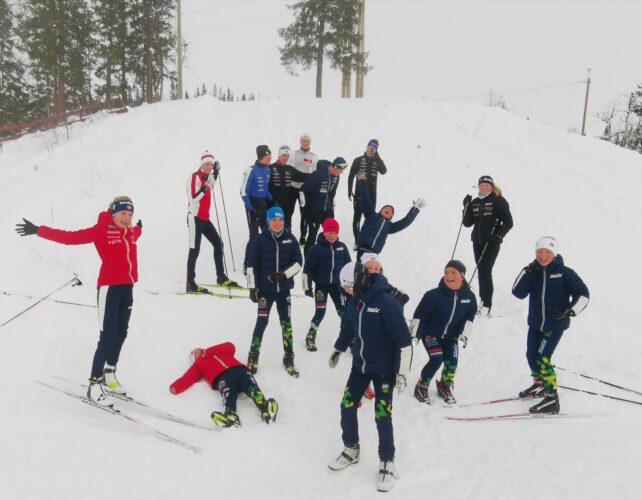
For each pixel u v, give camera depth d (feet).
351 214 31.42
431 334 13.89
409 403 14.10
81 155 41.73
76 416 12.55
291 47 84.12
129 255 13.61
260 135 45.57
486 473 10.96
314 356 16.72
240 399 14.01
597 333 18.56
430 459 11.51
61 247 24.57
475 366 16.39
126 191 32.48
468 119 53.01
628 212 35.29
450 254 26.37
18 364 14.79
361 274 10.84
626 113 127.03
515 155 44.47
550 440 12.16
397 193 34.58
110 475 10.27
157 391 14.08
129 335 17.30
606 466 11.09
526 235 29.68
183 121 50.62
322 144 43.75
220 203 32.24
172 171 36.70
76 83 94.43
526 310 20.17
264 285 15.31
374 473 11.05
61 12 89.10
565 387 14.78
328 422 13.03
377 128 48.73
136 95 103.09
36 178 36.65
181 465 10.82
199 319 19.01
